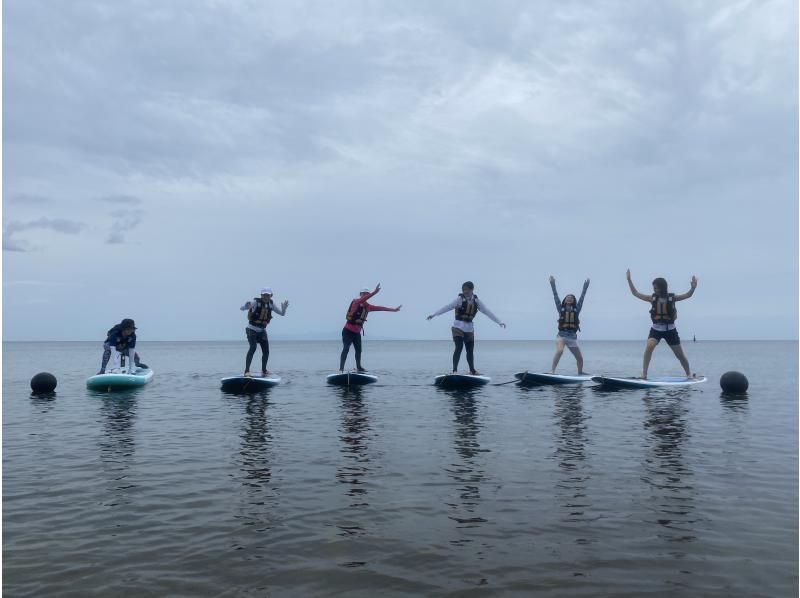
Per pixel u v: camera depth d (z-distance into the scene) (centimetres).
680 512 454
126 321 1566
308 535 411
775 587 326
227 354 5647
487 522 434
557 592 322
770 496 495
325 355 5134
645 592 321
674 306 1466
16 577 345
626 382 1407
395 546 389
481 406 1084
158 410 1061
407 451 681
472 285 1491
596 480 548
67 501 493
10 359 4181
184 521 441
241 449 699
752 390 1399
